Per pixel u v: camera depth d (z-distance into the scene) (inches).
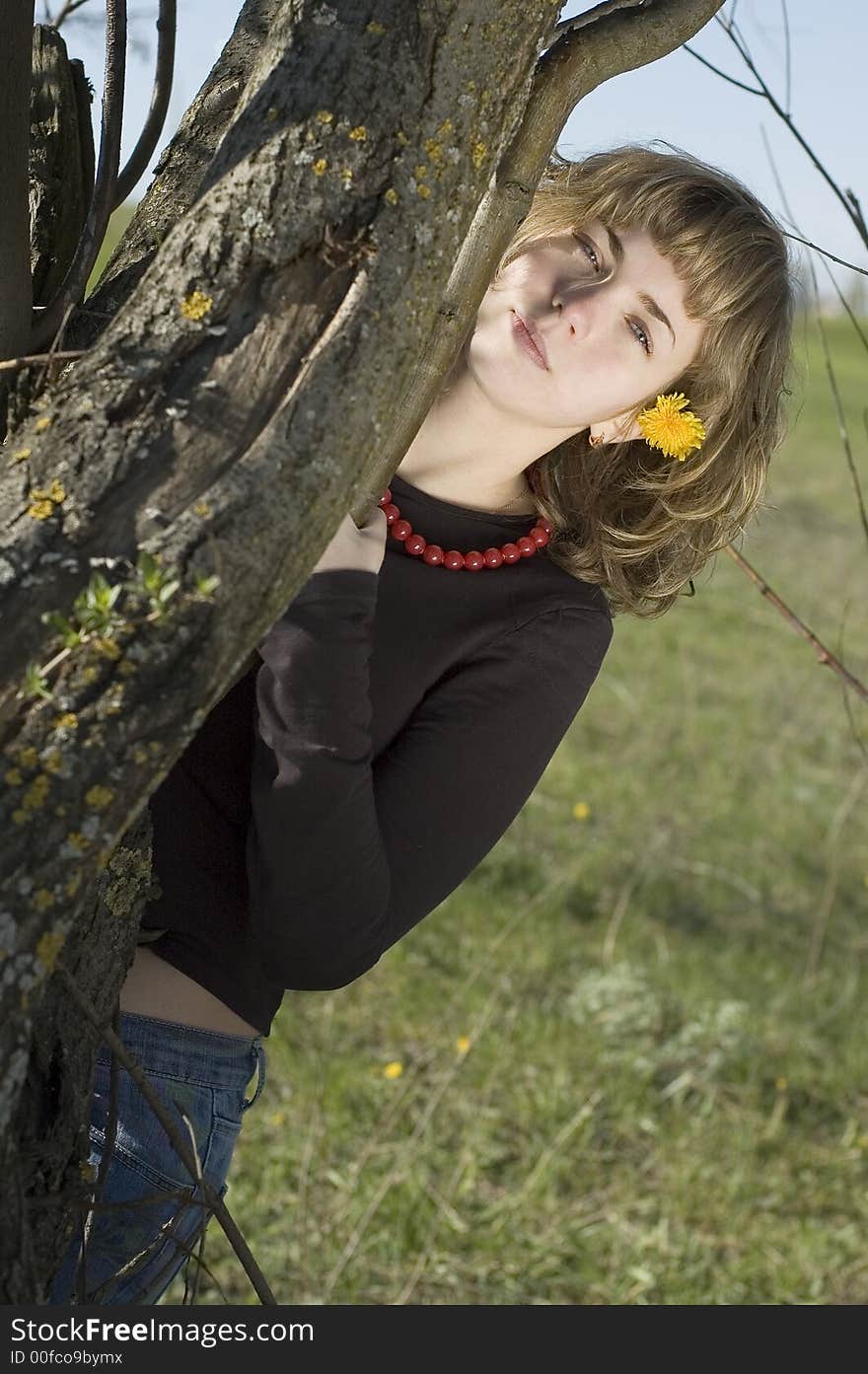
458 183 39.9
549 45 44.3
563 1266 133.3
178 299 38.8
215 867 58.8
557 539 67.7
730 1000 189.0
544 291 62.5
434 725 60.4
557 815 244.8
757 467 70.1
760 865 235.1
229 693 58.4
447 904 203.0
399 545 62.7
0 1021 34.4
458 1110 154.3
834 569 430.9
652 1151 154.7
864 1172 157.0
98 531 36.8
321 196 38.5
